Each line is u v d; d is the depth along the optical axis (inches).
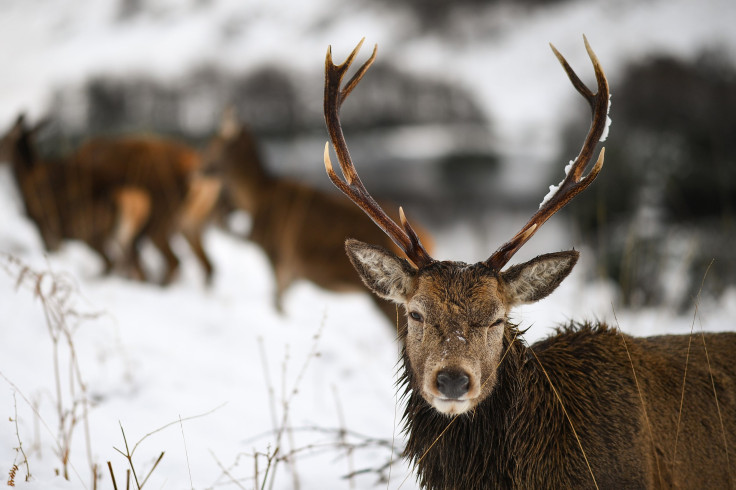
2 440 534.3
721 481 533.3
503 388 515.2
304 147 7096.5
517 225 3093.0
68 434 576.1
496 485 510.0
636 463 502.3
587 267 1679.4
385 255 546.0
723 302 1322.6
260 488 562.3
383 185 4640.8
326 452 655.1
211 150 1398.9
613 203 1932.8
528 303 540.4
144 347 842.2
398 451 660.1
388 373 959.6
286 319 1221.1
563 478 502.9
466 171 5625.0
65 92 4065.0
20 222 1504.7
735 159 2047.2
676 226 1766.7
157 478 544.1
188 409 698.8
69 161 1401.3
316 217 1333.7
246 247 1907.0
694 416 532.1
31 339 764.0
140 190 1393.9
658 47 2834.6
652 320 1142.3
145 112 4180.6
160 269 1567.4
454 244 2610.7
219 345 932.0
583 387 529.3
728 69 2541.8
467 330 498.0
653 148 2033.7
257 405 747.4
